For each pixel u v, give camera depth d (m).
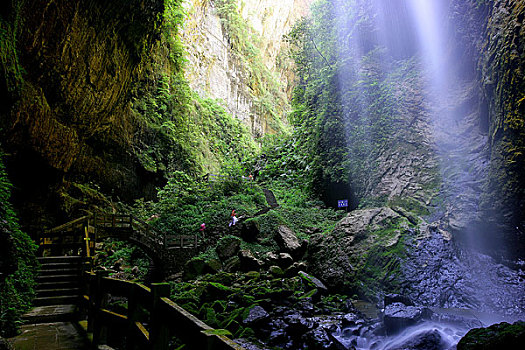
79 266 9.18
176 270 13.95
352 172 16.08
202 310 7.84
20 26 9.08
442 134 13.98
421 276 9.16
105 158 19.02
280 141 28.02
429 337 5.56
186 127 26.53
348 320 7.49
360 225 11.46
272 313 7.75
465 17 13.81
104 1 12.18
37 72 10.31
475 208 10.62
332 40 20.38
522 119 9.14
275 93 49.28
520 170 9.18
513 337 3.41
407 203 12.85
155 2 15.34
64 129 11.98
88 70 12.62
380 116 16.09
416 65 16.47
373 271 9.79
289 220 15.71
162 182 22.67
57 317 6.79
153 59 24.16
